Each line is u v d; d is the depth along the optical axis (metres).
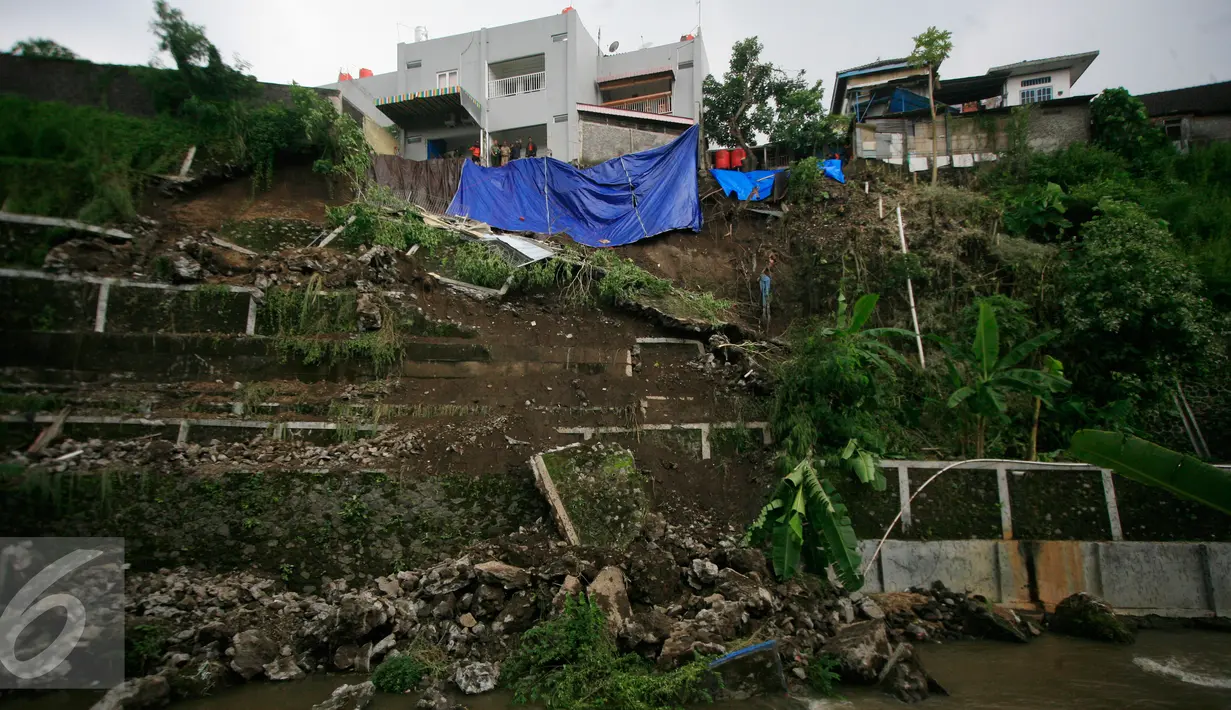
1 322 10.23
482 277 13.63
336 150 15.38
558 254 14.55
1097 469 10.66
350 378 11.12
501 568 7.69
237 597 7.78
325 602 8.08
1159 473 6.03
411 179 16.84
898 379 12.80
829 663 7.16
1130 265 12.08
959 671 7.52
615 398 11.92
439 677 6.76
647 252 16.61
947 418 12.13
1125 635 8.73
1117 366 12.32
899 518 10.39
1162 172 16.86
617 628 7.15
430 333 12.09
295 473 9.00
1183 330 11.55
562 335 13.14
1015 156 17.41
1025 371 10.67
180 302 11.05
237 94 15.28
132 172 13.24
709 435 11.55
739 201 17.38
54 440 9.13
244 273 12.09
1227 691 6.85
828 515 9.29
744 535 10.14
